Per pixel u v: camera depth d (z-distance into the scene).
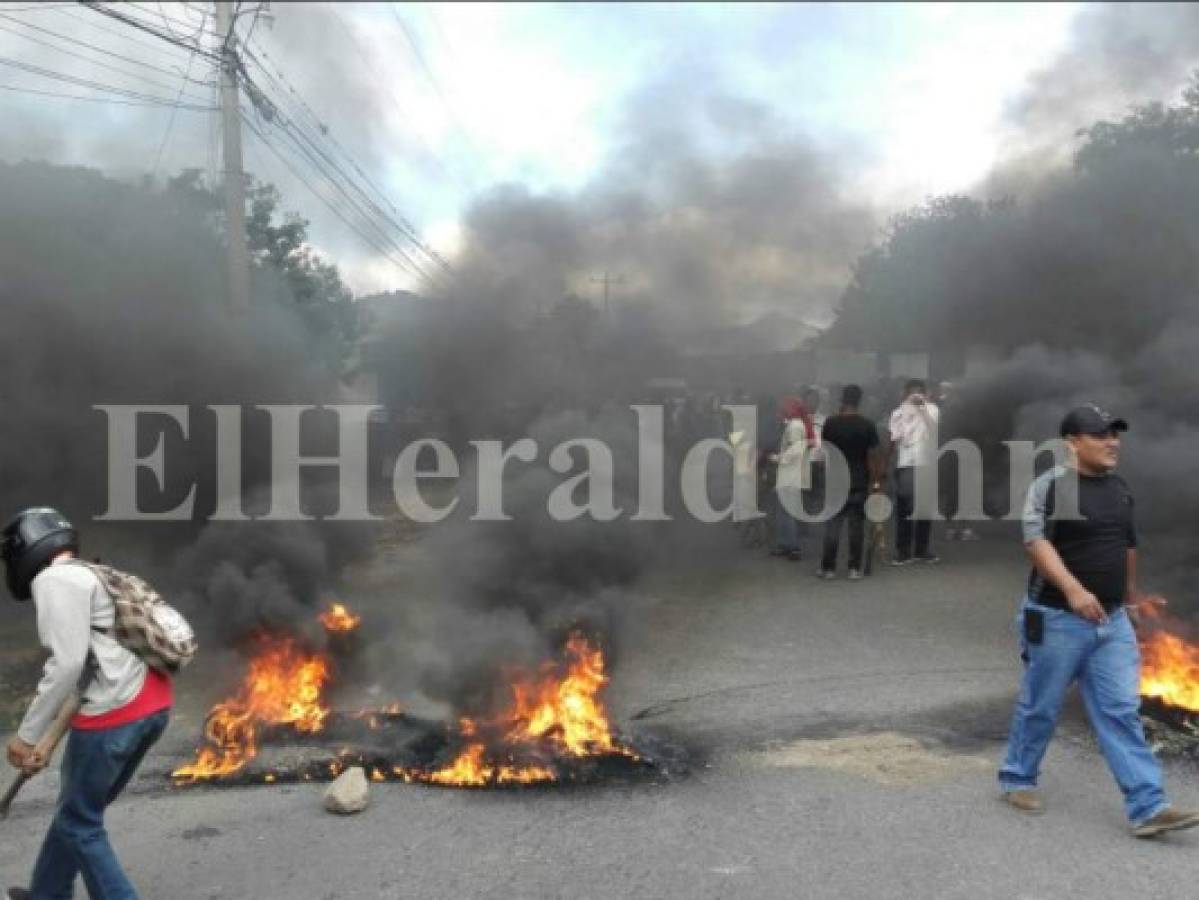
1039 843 3.51
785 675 5.64
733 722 4.89
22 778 2.82
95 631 2.88
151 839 3.69
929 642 6.25
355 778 3.97
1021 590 7.51
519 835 3.67
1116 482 3.71
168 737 4.80
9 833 3.77
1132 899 3.12
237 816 3.88
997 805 3.85
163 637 2.96
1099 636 3.59
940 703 5.12
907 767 4.27
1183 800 3.84
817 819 3.75
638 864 3.42
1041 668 3.68
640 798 3.98
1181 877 3.25
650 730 4.79
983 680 5.49
